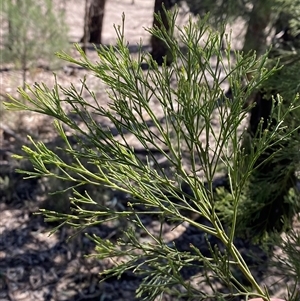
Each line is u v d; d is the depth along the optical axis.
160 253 1.29
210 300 3.28
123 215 1.20
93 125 1.11
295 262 2.01
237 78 1.10
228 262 1.22
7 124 5.54
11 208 4.30
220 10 3.69
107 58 1.08
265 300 1.25
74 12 12.35
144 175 1.17
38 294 3.46
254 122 3.82
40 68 7.42
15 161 4.78
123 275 3.62
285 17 3.32
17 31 5.93
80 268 3.69
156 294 1.29
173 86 4.08
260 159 3.04
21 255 3.78
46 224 4.15
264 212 3.50
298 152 2.12
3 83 6.69
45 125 5.71
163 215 1.25
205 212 1.20
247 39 3.85
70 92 1.10
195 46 1.09
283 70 2.51
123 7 14.15
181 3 4.79
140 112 1.12
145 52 1.15
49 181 4.30
